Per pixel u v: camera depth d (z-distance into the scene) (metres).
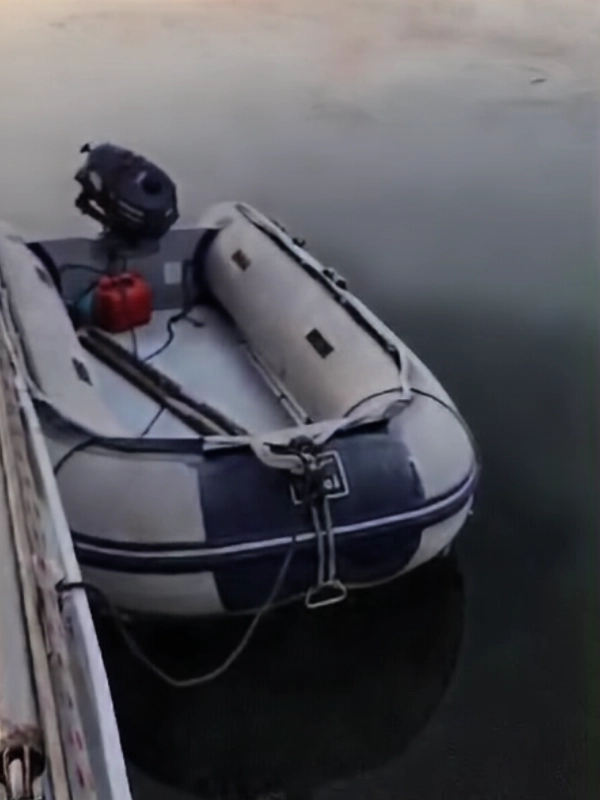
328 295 2.29
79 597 1.36
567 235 2.31
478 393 2.18
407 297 2.31
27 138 2.32
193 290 2.43
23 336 2.12
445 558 2.02
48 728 0.79
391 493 1.90
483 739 1.88
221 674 1.88
